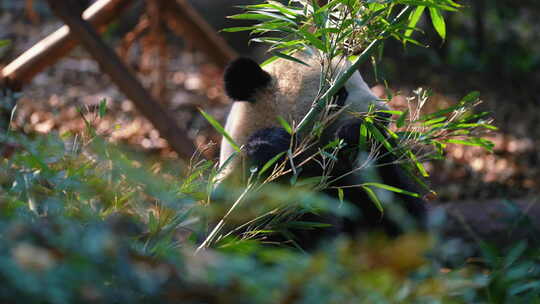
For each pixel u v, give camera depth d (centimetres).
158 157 1143
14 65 1079
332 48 443
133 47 2220
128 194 379
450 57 2211
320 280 206
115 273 190
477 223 899
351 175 515
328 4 433
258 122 532
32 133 488
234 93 530
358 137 487
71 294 176
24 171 395
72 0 1065
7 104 589
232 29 469
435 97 1811
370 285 223
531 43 2314
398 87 1947
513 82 2061
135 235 361
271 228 439
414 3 441
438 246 447
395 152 462
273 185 426
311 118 436
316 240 477
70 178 361
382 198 511
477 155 1417
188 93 1853
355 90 532
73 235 193
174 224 359
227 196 427
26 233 185
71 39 1090
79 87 1864
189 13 1243
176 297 195
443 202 1204
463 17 2334
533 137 1570
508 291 396
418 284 269
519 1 2300
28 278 164
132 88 1069
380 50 473
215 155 1166
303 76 535
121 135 1306
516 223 611
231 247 361
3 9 2645
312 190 448
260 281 197
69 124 1367
